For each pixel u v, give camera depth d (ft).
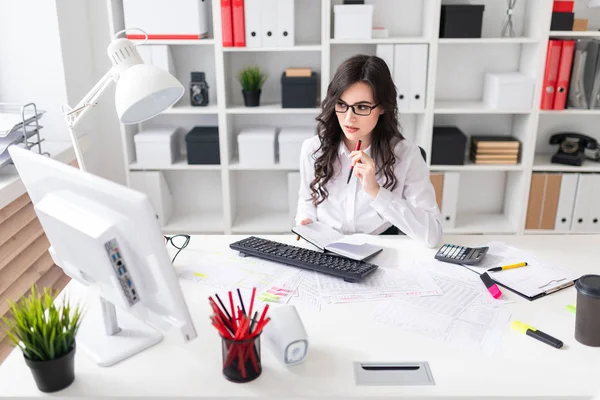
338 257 5.56
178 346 4.19
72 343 3.74
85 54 10.30
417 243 6.08
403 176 6.66
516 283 5.09
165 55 9.81
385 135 6.46
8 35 9.34
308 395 3.66
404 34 10.39
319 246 5.83
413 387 3.73
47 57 9.41
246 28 9.59
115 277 3.58
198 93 10.28
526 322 4.50
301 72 9.97
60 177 3.67
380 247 5.88
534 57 9.75
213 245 5.99
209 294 4.91
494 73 10.43
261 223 11.02
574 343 4.21
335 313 4.62
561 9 9.51
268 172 11.41
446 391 3.68
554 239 6.23
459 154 10.18
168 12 9.55
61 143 9.56
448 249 5.79
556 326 4.44
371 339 4.26
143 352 4.12
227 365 3.76
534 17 9.68
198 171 11.47
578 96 9.86
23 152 3.96
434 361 3.99
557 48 9.49
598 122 10.82
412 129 10.94
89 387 3.74
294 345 3.90
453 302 4.80
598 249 5.94
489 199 11.44
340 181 6.94
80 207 3.70
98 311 4.62
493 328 4.41
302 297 4.87
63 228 3.72
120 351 4.06
